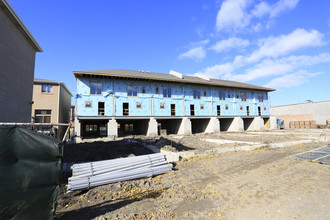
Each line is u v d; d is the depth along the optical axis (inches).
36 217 137.6
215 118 1205.1
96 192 242.2
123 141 759.7
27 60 498.6
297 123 1567.4
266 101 1487.5
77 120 860.0
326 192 219.5
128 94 984.3
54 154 150.0
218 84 1204.5
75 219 175.9
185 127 1098.1
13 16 404.5
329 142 668.1
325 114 1421.0
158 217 177.3
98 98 909.8
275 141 679.7
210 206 198.8
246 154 483.5
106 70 1014.4
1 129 134.0
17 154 138.0
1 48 378.6
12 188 132.9
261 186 250.5
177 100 1109.1
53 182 146.9
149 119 1016.9
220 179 290.7
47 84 847.7
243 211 185.6
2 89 384.2
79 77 883.4
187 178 300.4
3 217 128.1
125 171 297.0
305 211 178.5
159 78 1011.9
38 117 816.9
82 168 274.8
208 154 485.1
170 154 460.8
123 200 219.8
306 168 327.9
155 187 262.4
